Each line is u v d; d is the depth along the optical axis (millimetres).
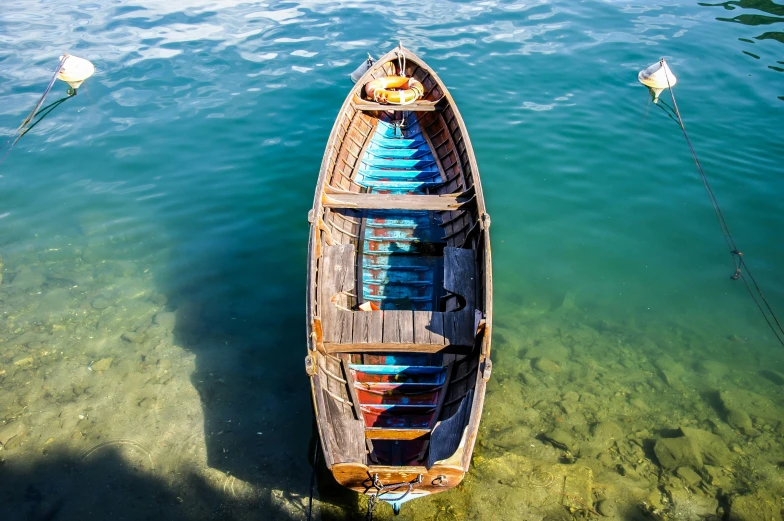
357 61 20281
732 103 17312
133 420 9188
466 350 8586
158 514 7910
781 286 11773
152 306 11367
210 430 9047
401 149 13984
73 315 11109
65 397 9547
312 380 7586
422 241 11258
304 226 13414
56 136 16281
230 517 7879
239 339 10648
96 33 22609
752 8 23734
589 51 20609
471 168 11188
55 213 13633
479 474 8438
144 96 18234
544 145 15961
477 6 25109
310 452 8727
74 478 8367
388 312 8984
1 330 10734
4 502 8070
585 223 13523
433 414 8305
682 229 13250
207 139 16281
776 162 14953
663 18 23094
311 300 8406
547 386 9938
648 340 10812
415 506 7992
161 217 13594
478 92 18328
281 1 26172
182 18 24234
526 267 12469
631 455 8797
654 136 16156
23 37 22078
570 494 8203
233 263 12391
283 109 17625
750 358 10383
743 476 8461
